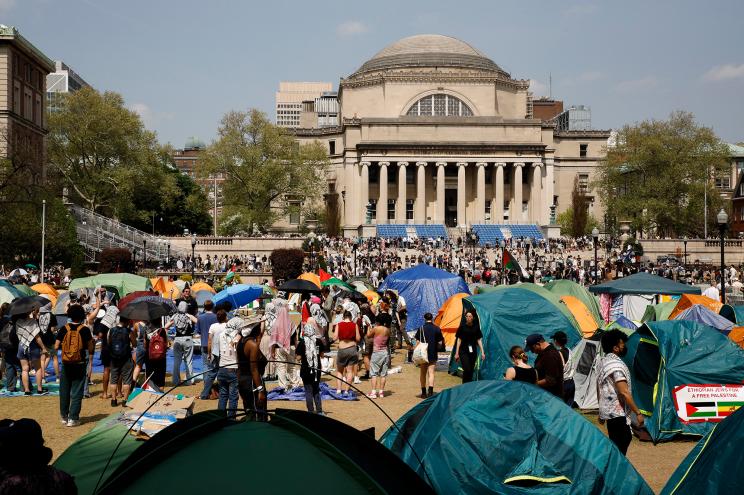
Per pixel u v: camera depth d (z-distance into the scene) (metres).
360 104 149.75
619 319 24.72
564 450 12.48
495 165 138.50
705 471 11.05
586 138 152.50
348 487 8.39
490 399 13.16
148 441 9.07
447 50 153.62
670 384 18.44
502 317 25.27
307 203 134.12
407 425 13.46
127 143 108.94
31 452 7.12
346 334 24.03
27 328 23.39
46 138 101.19
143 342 22.77
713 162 107.88
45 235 70.25
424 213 138.12
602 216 150.00
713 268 85.25
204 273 86.94
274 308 25.12
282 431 9.23
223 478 8.40
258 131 116.94
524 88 154.12
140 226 136.00
